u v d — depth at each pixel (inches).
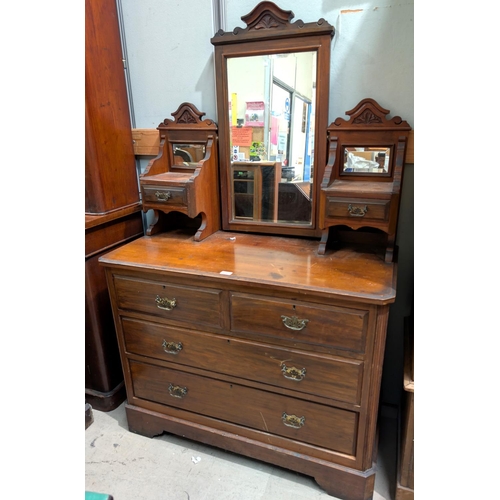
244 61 55.5
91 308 62.4
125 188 66.0
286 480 54.1
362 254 53.0
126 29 63.1
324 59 51.3
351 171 54.9
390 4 49.3
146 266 50.7
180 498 51.5
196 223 66.8
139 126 67.9
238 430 54.9
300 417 50.3
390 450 58.7
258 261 51.1
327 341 45.1
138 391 60.7
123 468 56.2
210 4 57.4
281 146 57.2
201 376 54.8
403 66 50.8
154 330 55.2
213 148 60.3
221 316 49.9
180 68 62.1
